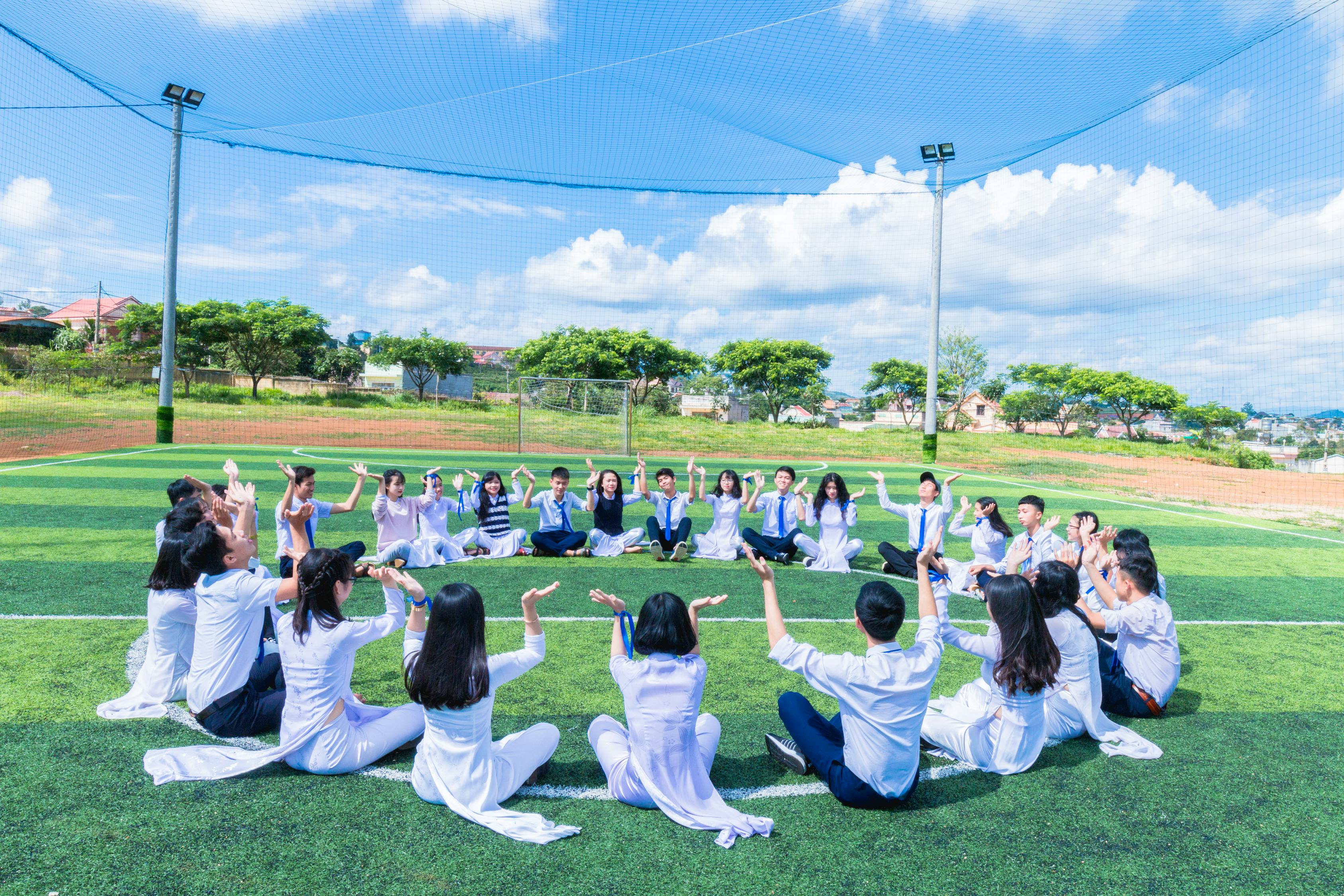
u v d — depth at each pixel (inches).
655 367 1834.4
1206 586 340.5
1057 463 943.7
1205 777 162.1
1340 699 209.8
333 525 415.8
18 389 1231.5
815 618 274.4
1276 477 858.8
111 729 167.3
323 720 147.3
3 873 115.5
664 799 134.9
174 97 652.1
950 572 329.7
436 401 1652.3
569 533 362.9
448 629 131.3
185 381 1491.1
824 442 1124.5
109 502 449.7
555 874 120.5
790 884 120.0
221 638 162.9
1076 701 177.0
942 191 804.6
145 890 113.3
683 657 139.7
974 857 129.5
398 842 127.6
